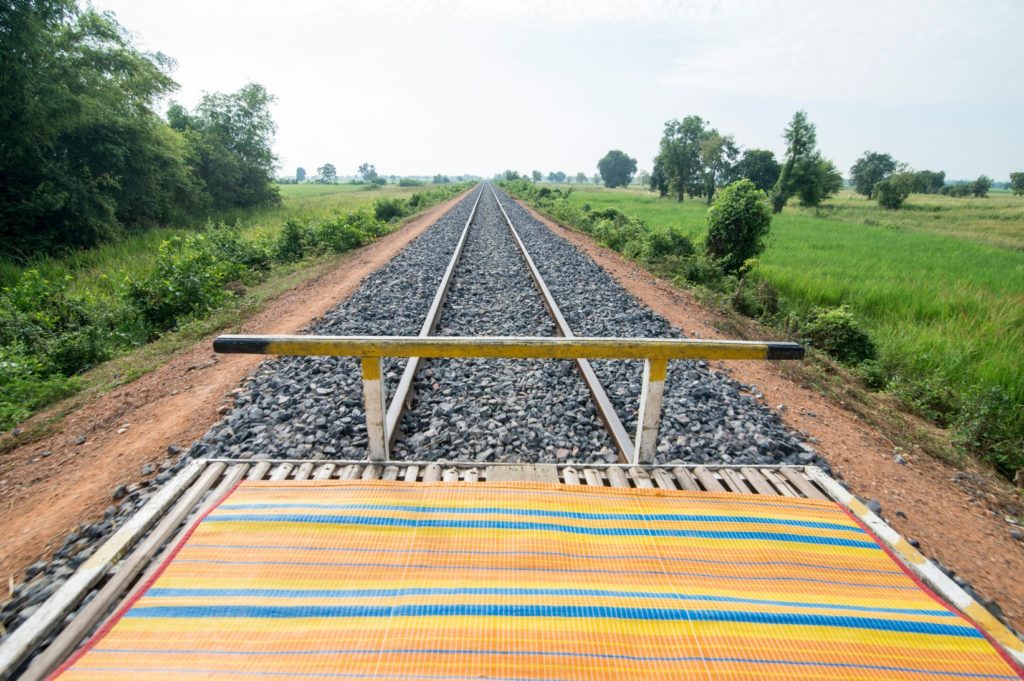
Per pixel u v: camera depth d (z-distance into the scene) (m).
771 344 2.57
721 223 11.24
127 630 1.76
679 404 4.20
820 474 2.92
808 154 40.19
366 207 25.20
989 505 3.57
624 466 2.96
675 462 3.09
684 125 57.91
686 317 7.63
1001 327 7.65
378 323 6.56
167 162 19.20
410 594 1.95
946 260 14.21
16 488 3.41
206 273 8.45
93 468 3.48
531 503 2.50
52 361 5.91
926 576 2.14
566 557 2.17
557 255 11.85
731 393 4.52
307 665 1.65
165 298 7.64
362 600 1.91
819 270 11.81
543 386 4.46
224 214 24.20
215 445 3.46
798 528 2.39
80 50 15.02
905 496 3.41
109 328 7.32
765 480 2.90
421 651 1.71
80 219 14.30
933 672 1.71
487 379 4.59
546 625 1.82
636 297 8.38
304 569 2.06
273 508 2.40
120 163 16.06
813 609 1.93
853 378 6.38
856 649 1.77
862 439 4.21
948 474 3.93
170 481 2.71
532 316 6.98
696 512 2.48
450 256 11.51
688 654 1.73
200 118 27.41
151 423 4.08
